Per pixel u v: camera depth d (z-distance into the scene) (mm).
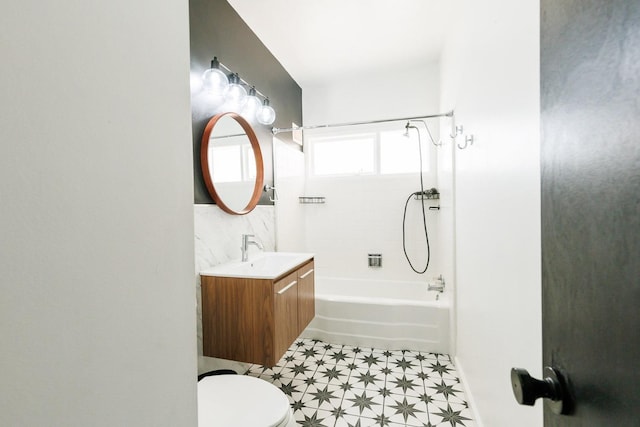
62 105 376
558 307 426
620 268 303
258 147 2285
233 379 1237
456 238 2010
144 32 503
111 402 432
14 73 329
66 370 375
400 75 3188
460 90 1867
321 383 1879
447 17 2238
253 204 2203
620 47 301
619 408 303
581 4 365
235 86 1917
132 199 474
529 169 876
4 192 320
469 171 1630
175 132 568
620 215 302
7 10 324
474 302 1531
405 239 3258
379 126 3275
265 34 2432
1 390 316
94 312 411
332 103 3412
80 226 395
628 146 292
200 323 1663
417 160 3205
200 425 981
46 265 356
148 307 499
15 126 330
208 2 1828
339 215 3441
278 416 1029
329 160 3551
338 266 3459
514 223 990
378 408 1641
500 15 1111
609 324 319
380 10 2156
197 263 1676
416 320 2299
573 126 385
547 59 453
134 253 475
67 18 383
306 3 2066
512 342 1014
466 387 1707
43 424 351
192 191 609
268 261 2176
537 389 425
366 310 2367
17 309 330
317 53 2758
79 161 395
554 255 438
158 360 517
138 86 489
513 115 994
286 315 1713
